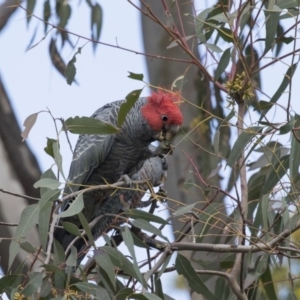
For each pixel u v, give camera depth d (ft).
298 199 23.63
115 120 28.37
